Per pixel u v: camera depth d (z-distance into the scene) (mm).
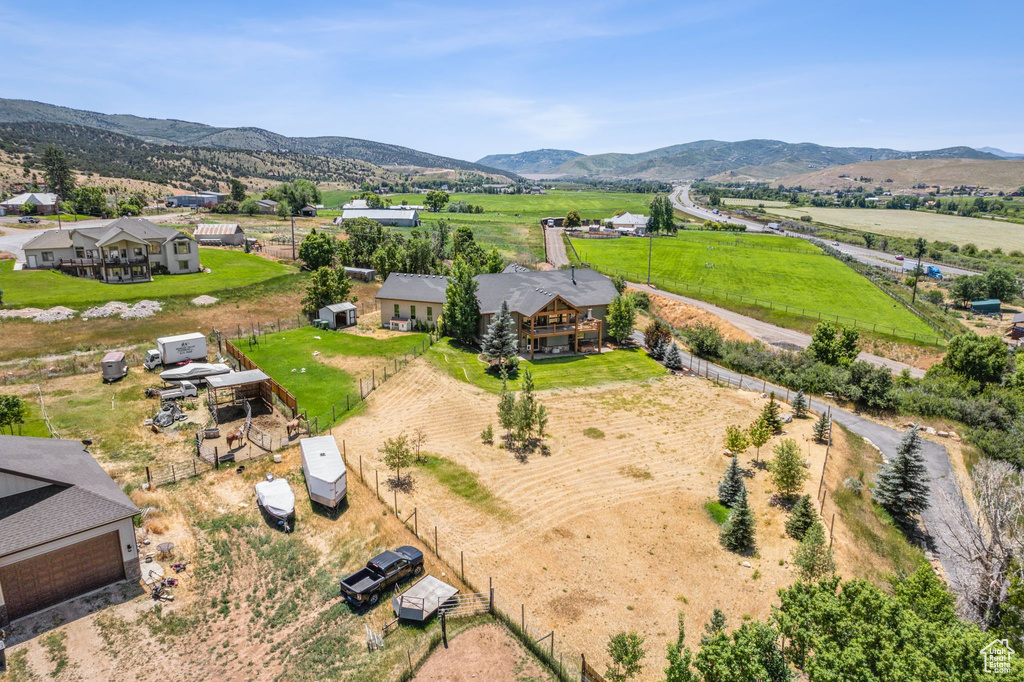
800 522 34500
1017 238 195125
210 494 34062
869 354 78625
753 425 44094
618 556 31906
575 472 40938
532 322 64312
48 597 25250
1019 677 16391
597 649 25109
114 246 79438
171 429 41750
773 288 106312
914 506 39562
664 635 26297
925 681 16250
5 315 61281
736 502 33500
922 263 149625
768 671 18125
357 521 32125
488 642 24391
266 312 76125
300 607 26062
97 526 25844
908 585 24250
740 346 71625
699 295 100312
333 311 69938
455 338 68938
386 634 24562
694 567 31359
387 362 58156
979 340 70188
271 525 31594
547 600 28016
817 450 46062
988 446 51438
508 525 34031
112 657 22859
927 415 56938
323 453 35531
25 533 24438
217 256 101312
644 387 57906
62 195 174250
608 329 72625
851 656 17000
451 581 28406
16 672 21781
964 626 20734
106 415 43219
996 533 29906
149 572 27562
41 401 45188
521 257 125312
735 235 165500
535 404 44438
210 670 22516
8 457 27578
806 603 19922
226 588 27031
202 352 55969
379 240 108312
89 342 59188
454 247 115188
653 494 38719
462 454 42031
